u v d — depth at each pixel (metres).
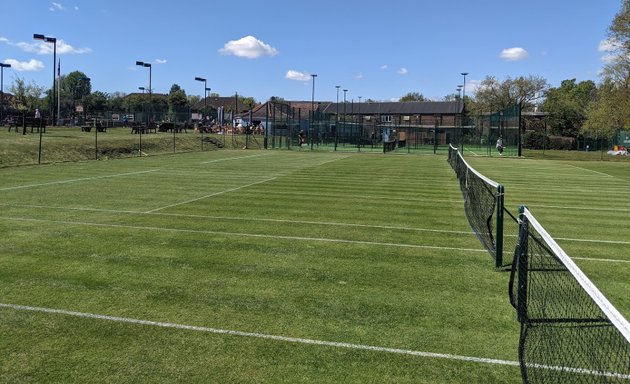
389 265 7.75
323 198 14.86
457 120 68.62
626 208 14.14
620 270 7.77
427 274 7.30
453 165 26.47
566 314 5.19
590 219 12.30
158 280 6.78
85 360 4.52
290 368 4.42
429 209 13.12
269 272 7.25
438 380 4.25
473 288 6.68
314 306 5.93
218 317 5.54
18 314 5.52
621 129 49.31
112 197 14.33
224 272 7.20
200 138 43.94
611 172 26.97
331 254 8.35
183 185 17.48
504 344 4.95
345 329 5.27
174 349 4.75
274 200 14.27
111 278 6.82
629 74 41.88
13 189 15.70
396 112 93.88
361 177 21.50
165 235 9.52
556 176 24.17
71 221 10.73
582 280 3.62
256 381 4.19
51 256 7.87
